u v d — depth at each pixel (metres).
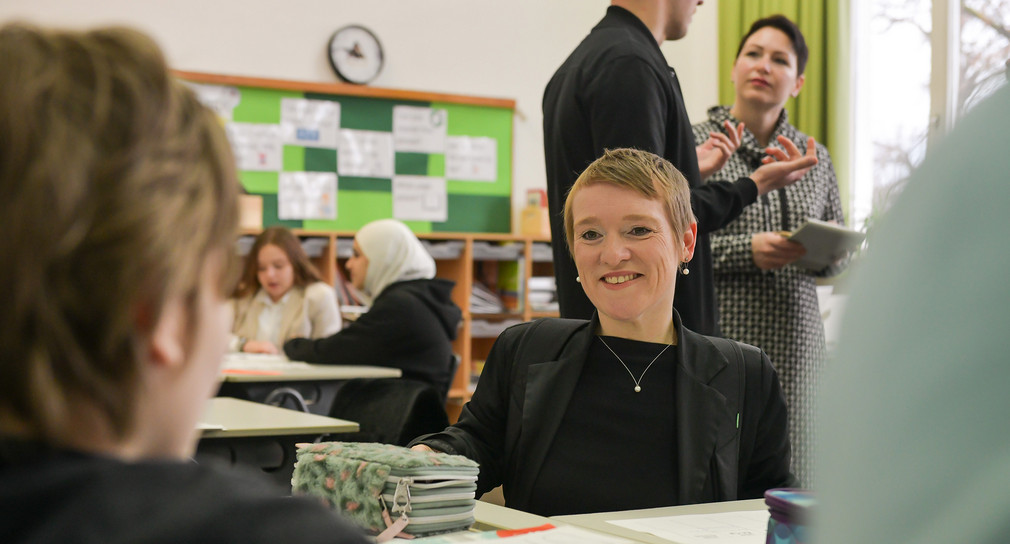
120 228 0.38
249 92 5.23
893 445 0.28
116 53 0.41
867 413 0.28
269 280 4.16
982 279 0.27
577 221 1.52
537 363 1.54
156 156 0.39
